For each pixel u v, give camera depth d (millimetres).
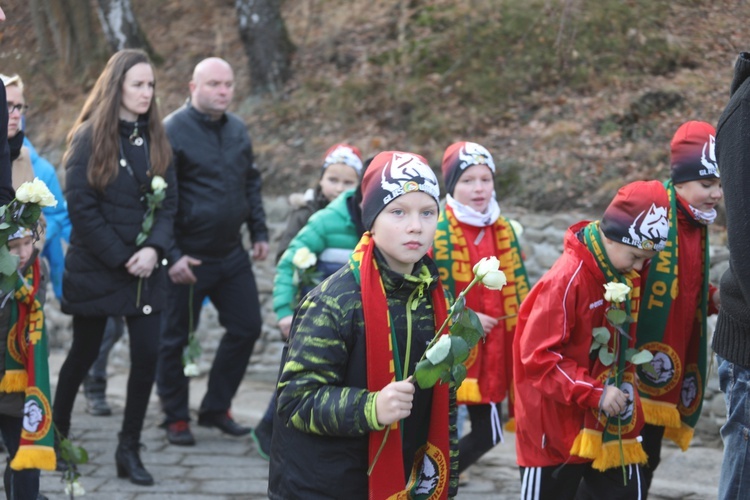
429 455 3010
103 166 5180
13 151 4777
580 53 8602
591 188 7496
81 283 5277
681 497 5281
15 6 10859
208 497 5273
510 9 9625
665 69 8039
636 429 3824
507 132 8375
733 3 7266
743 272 3000
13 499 4242
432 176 2939
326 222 5414
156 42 11648
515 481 5652
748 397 3227
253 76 10180
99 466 5762
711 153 4172
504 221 5039
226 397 6535
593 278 3744
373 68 9898
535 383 3732
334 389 2807
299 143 9117
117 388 7758
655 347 4211
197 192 6262
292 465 2936
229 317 6480
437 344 2709
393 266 2959
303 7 11398
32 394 4148
